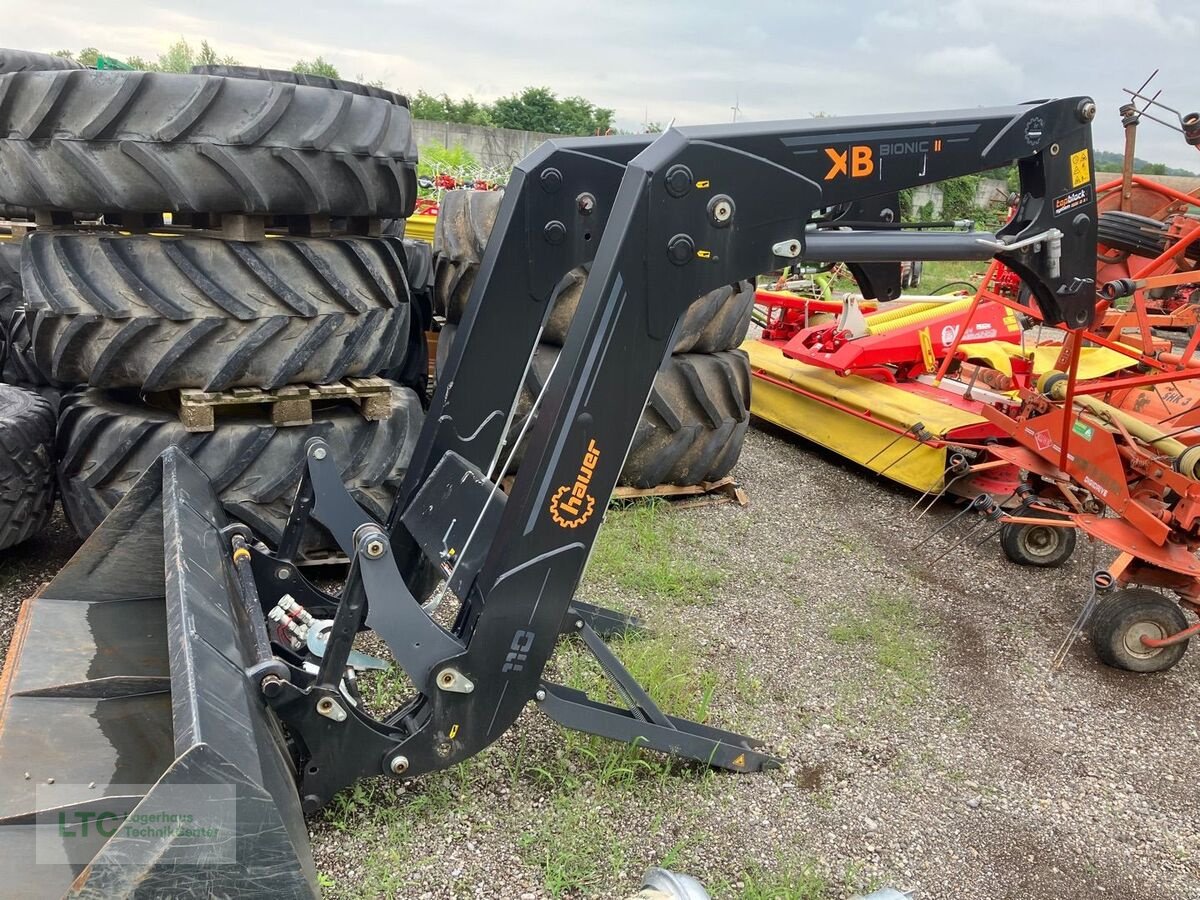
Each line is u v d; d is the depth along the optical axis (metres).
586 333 2.18
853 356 6.14
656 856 2.42
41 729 2.19
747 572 4.43
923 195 19.77
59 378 3.24
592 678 3.17
